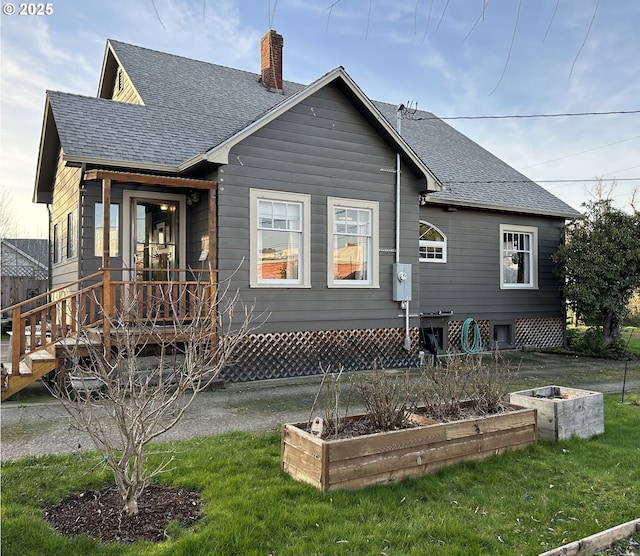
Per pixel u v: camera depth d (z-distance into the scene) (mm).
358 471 3752
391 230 10125
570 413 5047
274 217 8891
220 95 12461
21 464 4180
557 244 14109
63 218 10836
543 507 3564
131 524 3195
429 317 11555
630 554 2957
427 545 3016
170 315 8562
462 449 4281
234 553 2889
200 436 5156
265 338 8695
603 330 12867
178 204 9766
